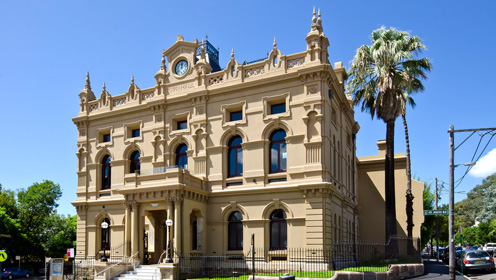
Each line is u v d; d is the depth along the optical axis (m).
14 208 52.44
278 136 27.61
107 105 34.12
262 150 27.36
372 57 28.69
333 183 27.42
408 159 31.47
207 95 29.59
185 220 26.02
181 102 30.80
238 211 27.72
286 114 26.91
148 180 27.33
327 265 23.86
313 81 26.28
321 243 24.39
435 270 29.62
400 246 37.44
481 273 28.69
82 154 34.81
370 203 39.16
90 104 35.38
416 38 28.86
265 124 27.48
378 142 40.44
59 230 55.75
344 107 32.59
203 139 29.36
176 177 26.06
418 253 27.27
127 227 27.62
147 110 32.19
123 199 31.31
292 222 25.61
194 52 31.34
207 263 27.45
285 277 17.94
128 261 26.72
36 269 52.59
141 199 27.12
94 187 33.50
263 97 27.84
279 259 25.77
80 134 35.09
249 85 28.19
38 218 54.41
